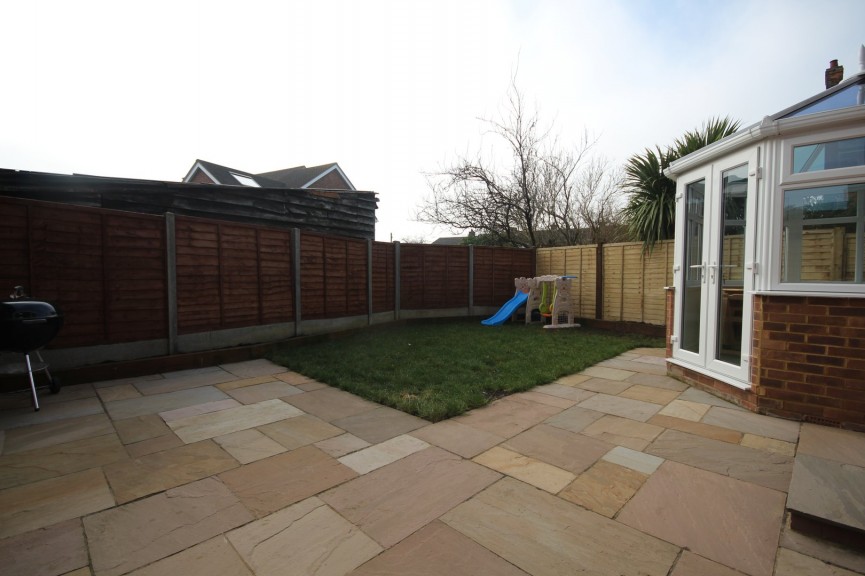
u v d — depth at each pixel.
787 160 3.47
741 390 3.87
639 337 7.89
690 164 4.52
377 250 8.87
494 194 13.55
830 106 3.55
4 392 4.23
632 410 3.86
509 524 2.15
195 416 3.76
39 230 4.36
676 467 2.74
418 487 2.53
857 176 3.19
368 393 4.30
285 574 1.80
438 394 4.23
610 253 9.01
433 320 9.99
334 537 2.05
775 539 2.02
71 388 4.52
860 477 2.33
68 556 1.91
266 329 6.50
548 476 2.65
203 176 16.53
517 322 10.14
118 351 4.98
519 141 13.55
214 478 2.65
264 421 3.65
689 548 1.96
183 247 5.48
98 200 6.56
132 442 3.20
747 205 3.78
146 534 2.08
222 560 1.89
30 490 2.49
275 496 2.44
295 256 6.93
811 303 3.40
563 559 1.88
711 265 4.27
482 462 2.85
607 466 2.77
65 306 4.56
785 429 3.32
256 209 8.49
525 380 4.72
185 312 5.52
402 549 1.96
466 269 10.38
